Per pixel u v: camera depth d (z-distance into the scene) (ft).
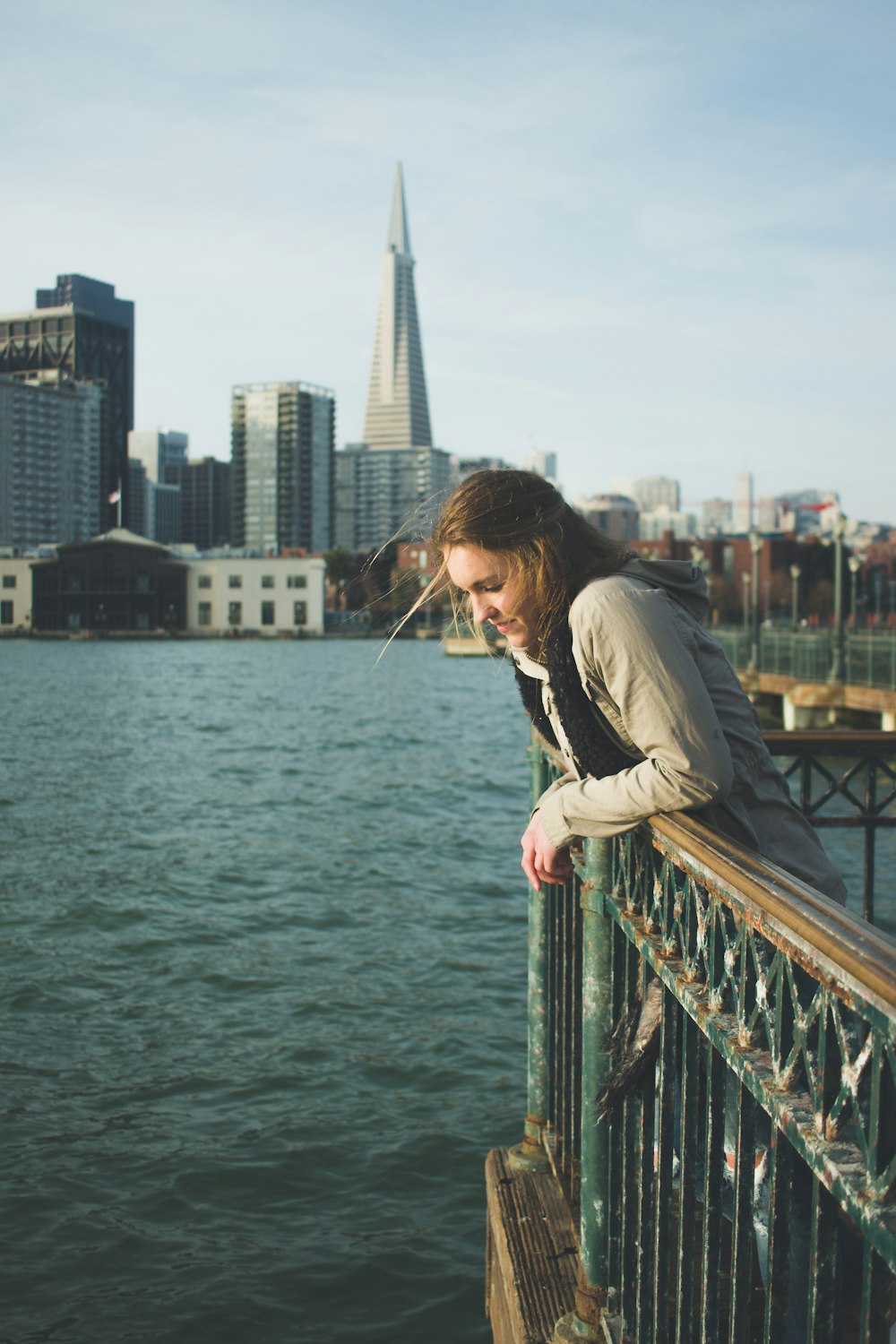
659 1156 6.65
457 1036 27.58
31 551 641.81
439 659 367.86
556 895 11.76
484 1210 19.54
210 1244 18.38
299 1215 19.36
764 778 7.19
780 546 460.96
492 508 6.86
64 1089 24.09
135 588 501.56
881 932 3.95
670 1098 6.59
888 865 45.34
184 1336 15.88
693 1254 6.28
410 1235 18.74
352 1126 22.63
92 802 67.51
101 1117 22.77
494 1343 11.68
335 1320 16.47
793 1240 6.79
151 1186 20.08
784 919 4.33
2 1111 22.90
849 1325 6.79
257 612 504.02
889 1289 3.58
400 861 49.42
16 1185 19.99
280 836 55.98
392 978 32.09
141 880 44.65
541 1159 11.89
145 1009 29.27
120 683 215.31
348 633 505.25
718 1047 5.22
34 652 377.09
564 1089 11.21
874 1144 3.57
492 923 38.47
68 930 36.86
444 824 60.54
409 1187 20.30
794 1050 4.34
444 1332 16.15
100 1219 19.01
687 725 6.23
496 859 50.29
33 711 144.46
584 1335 8.20
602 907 7.83
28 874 45.65
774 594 453.58
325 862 48.93
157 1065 25.50
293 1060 25.89
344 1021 28.58
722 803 6.81
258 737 114.62
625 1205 7.72
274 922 38.32
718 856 5.32
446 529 7.07
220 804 67.46
